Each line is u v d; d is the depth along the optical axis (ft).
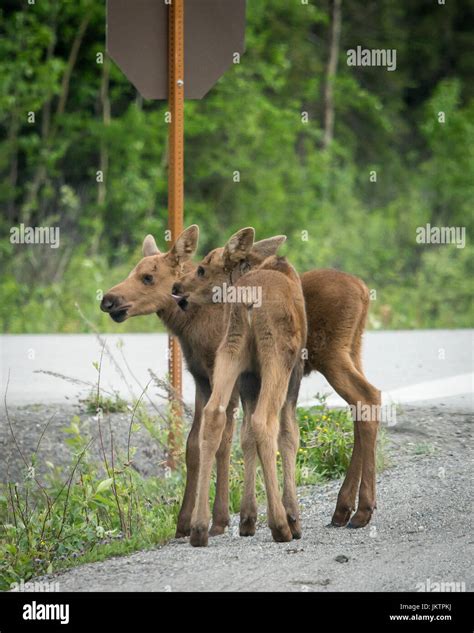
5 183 135.95
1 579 39.81
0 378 71.92
